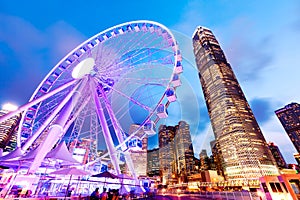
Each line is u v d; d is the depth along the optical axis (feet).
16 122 433.48
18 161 46.32
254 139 519.19
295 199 49.01
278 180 54.49
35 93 68.18
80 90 61.31
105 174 47.60
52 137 47.62
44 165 54.49
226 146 554.87
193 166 589.73
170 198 68.49
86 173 42.91
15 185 39.37
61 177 46.44
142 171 280.92
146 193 67.00
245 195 62.90
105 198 40.70
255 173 452.35
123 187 58.18
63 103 57.67
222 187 211.20
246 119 563.48
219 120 611.47
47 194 40.09
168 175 581.53
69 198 38.06
